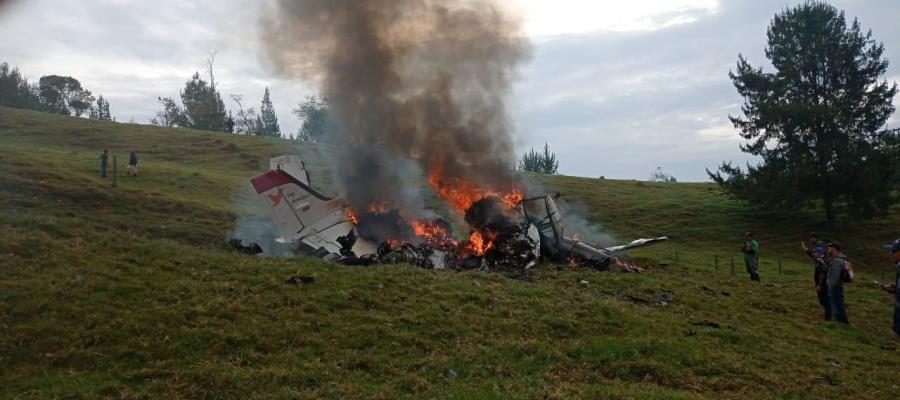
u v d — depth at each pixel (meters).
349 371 8.13
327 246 15.51
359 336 9.13
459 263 15.75
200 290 10.21
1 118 51.47
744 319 12.76
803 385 9.01
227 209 23.47
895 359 10.85
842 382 9.31
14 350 7.84
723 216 35.41
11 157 26.67
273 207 16.28
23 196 20.38
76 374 7.53
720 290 15.77
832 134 32.78
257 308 9.73
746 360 9.72
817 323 13.26
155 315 9.04
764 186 33.72
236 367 7.93
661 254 24.98
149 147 44.91
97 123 54.59
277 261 12.65
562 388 7.91
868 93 33.50
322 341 8.87
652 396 7.83
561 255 17.30
